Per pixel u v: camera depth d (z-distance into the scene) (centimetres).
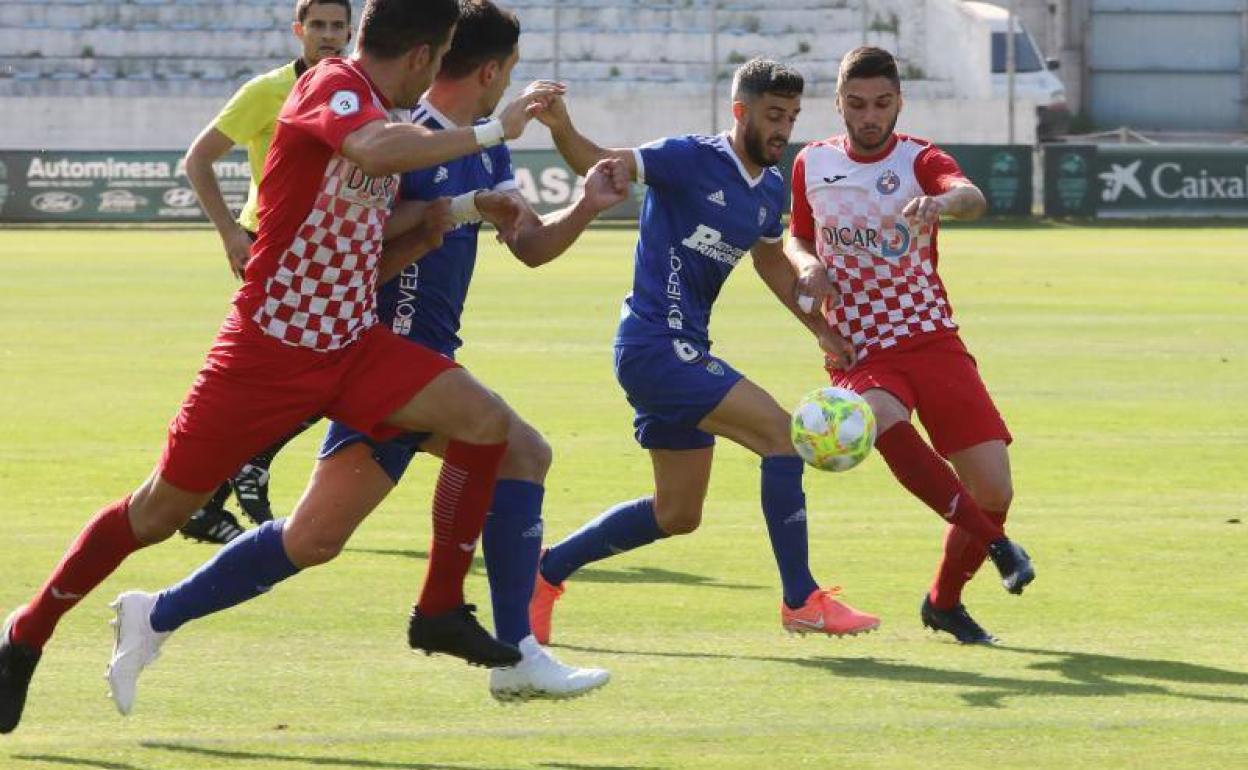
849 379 2066
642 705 1675
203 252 8425
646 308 1970
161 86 13000
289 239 1516
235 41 13225
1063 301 6338
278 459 3234
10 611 2030
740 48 13712
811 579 1906
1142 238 9838
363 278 1546
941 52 13675
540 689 1605
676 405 1939
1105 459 3241
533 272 7600
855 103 2055
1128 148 11250
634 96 12294
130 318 5569
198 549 2470
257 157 2525
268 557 1596
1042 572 2323
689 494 1978
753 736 1562
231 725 1591
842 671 1816
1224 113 16250
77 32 13062
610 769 1459
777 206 2023
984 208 2014
